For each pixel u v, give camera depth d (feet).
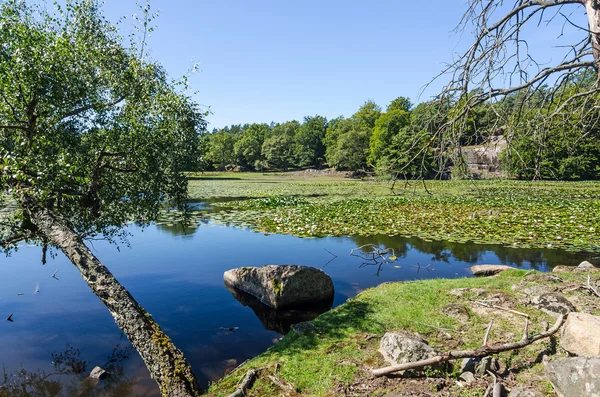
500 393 10.34
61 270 29.19
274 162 248.73
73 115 18.25
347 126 204.74
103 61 18.42
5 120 16.40
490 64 12.06
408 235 40.45
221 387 12.45
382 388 11.46
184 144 19.35
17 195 15.87
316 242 39.01
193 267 30.55
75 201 18.65
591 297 16.69
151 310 21.62
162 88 18.98
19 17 17.11
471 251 34.45
